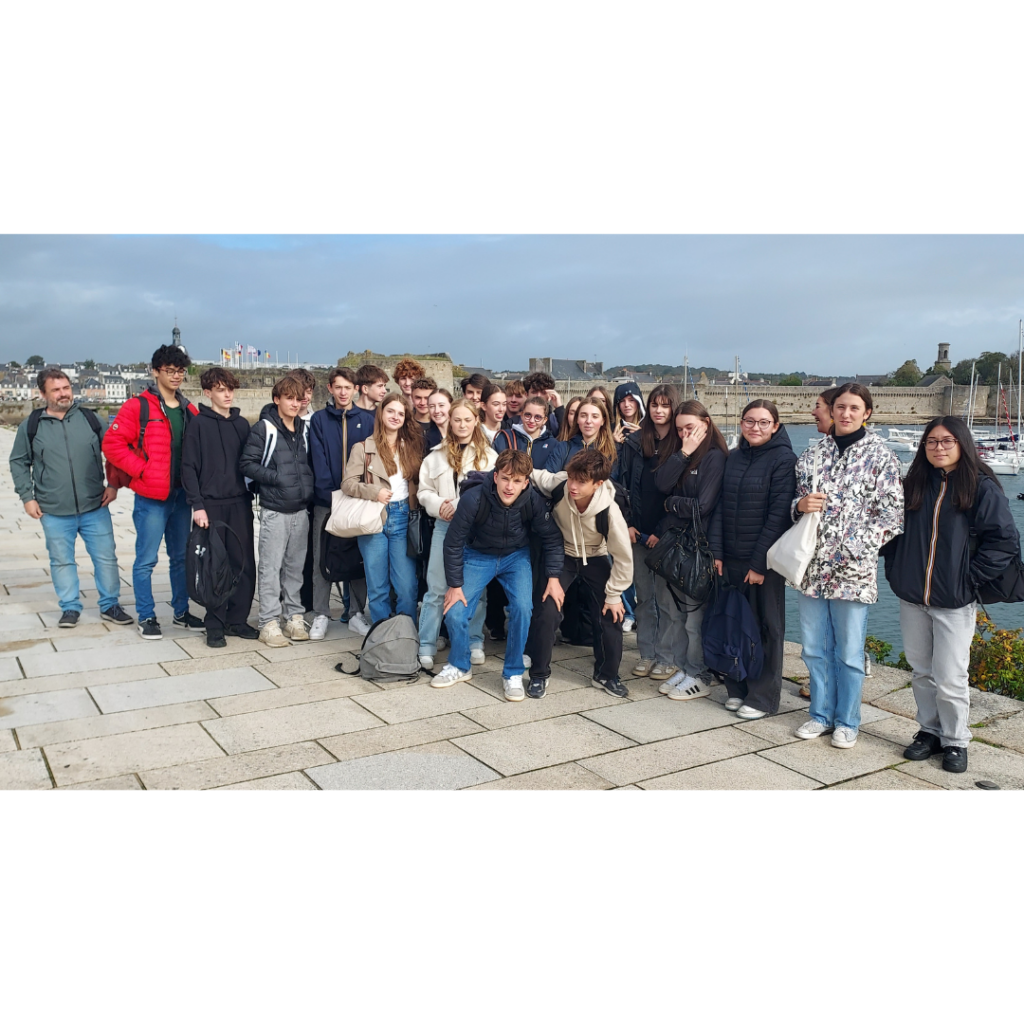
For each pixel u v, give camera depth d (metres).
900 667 6.75
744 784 4.41
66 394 7.02
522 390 6.97
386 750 4.74
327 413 6.81
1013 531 4.36
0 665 6.15
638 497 5.98
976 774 4.57
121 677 5.90
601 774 4.50
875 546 4.68
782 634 5.34
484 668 6.28
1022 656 6.38
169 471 6.79
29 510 7.05
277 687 5.73
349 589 7.50
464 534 5.54
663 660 6.07
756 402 5.26
